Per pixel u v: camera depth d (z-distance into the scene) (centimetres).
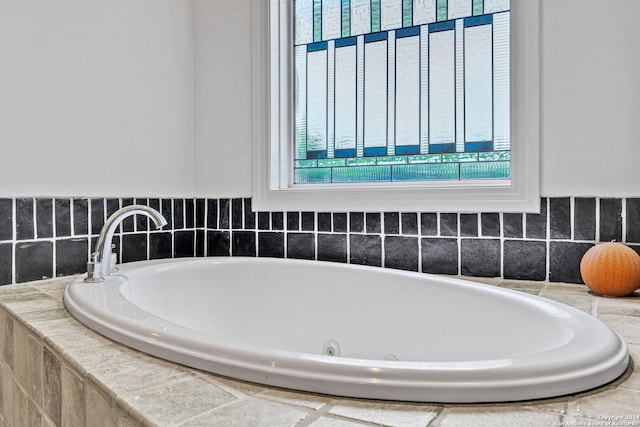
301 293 163
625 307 110
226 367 66
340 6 192
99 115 172
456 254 158
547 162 146
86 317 94
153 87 192
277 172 198
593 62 140
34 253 153
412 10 178
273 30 197
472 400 56
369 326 146
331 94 195
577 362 62
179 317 157
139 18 187
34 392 90
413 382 57
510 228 150
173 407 56
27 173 151
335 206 179
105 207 174
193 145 208
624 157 136
